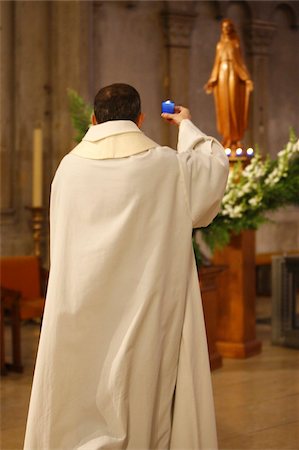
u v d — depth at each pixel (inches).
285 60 582.6
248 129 562.6
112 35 499.5
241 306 342.3
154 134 517.0
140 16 510.6
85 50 466.9
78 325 143.3
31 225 470.3
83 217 145.5
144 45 512.1
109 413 143.6
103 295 143.3
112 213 144.8
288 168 317.4
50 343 143.6
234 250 342.3
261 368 323.9
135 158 146.7
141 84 511.8
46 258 470.6
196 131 157.6
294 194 321.4
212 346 323.6
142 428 143.4
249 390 288.4
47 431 142.9
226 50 347.9
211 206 150.3
